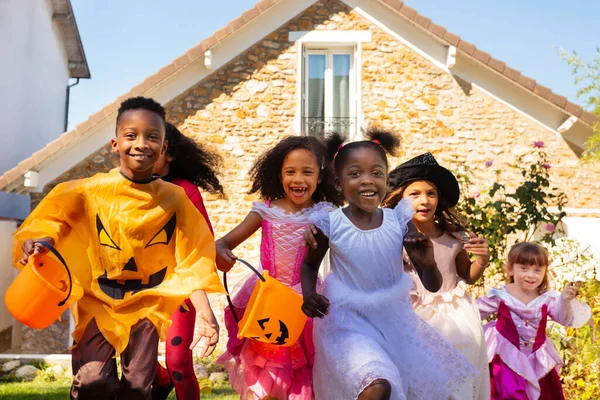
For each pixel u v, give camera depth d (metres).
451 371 3.67
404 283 3.83
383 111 11.28
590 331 7.10
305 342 4.12
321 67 11.70
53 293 3.33
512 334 5.22
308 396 4.10
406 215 3.90
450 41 10.96
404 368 3.62
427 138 11.20
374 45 11.41
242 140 11.23
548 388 5.25
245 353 4.16
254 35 11.40
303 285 3.73
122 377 3.39
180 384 4.14
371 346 3.46
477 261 4.54
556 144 11.07
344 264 3.77
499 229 8.77
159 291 3.49
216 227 11.06
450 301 4.53
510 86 11.18
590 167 10.98
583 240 10.46
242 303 4.37
